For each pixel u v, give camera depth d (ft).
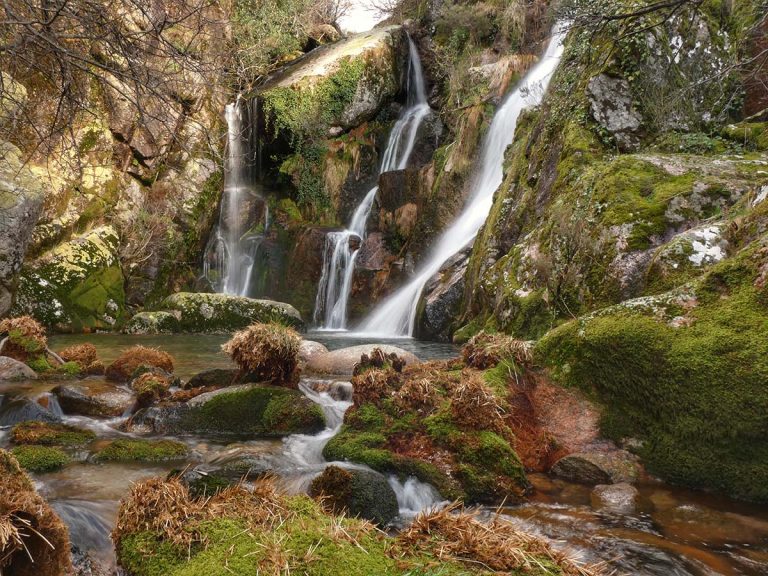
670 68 29.09
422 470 13.35
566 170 29.17
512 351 16.92
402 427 14.71
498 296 30.04
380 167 66.54
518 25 60.13
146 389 18.89
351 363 24.56
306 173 63.57
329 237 58.13
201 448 16.03
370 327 50.24
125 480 13.43
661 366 14.34
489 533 8.03
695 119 28.60
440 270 42.93
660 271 19.11
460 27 66.28
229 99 62.44
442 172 51.83
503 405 15.26
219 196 58.90
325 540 7.52
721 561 10.15
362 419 15.37
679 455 13.78
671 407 14.10
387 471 13.60
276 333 19.13
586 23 23.09
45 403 18.89
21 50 10.46
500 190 38.88
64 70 11.43
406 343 37.27
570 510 12.48
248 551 7.32
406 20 75.66
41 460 14.24
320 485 11.95
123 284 49.60
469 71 59.00
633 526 11.60
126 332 43.80
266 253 61.46
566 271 24.66
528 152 36.17
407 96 70.79
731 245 18.76
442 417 14.58
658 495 13.21
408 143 64.75
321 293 57.26
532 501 13.01
